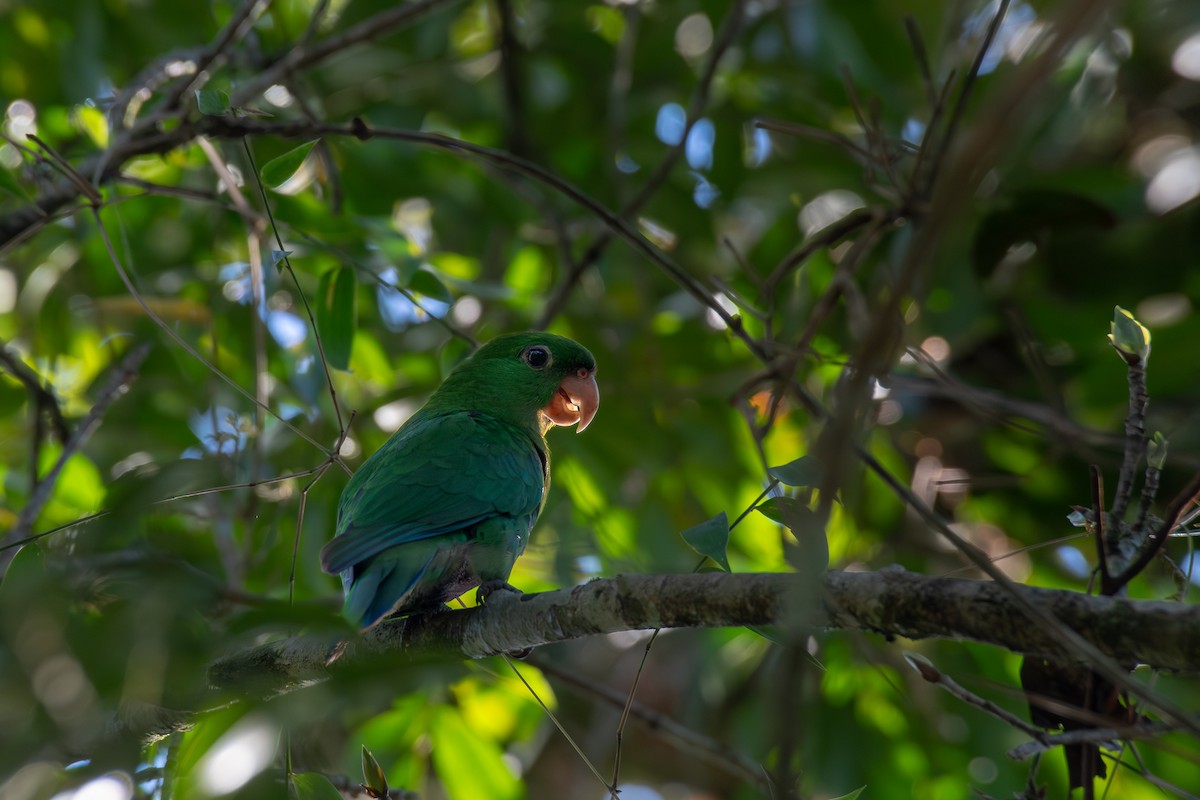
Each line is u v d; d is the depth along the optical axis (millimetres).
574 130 13055
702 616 5633
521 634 6562
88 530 5828
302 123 8391
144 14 11578
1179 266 10875
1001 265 11016
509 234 13297
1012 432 12000
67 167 7508
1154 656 4562
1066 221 10773
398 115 11984
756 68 12578
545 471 9812
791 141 12477
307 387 10281
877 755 11227
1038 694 6133
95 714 4777
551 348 9945
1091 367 10703
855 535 11539
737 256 9070
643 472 12273
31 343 11727
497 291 10844
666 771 15445
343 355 8695
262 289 10180
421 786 10641
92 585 5113
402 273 9602
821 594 5227
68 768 5211
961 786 11039
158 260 11383
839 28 11852
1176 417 10945
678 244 13008
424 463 8180
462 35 13992
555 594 6418
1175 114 14359
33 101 11594
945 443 12281
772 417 8242
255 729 5184
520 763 12594
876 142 8945
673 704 15258
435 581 7891
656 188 10867
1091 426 10914
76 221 10922
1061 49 3262
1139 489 11023
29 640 4875
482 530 8141
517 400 9703
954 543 5148
